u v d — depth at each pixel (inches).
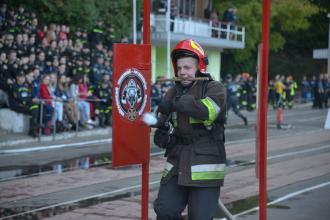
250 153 579.5
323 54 1530.5
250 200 350.3
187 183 172.4
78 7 819.4
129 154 182.2
